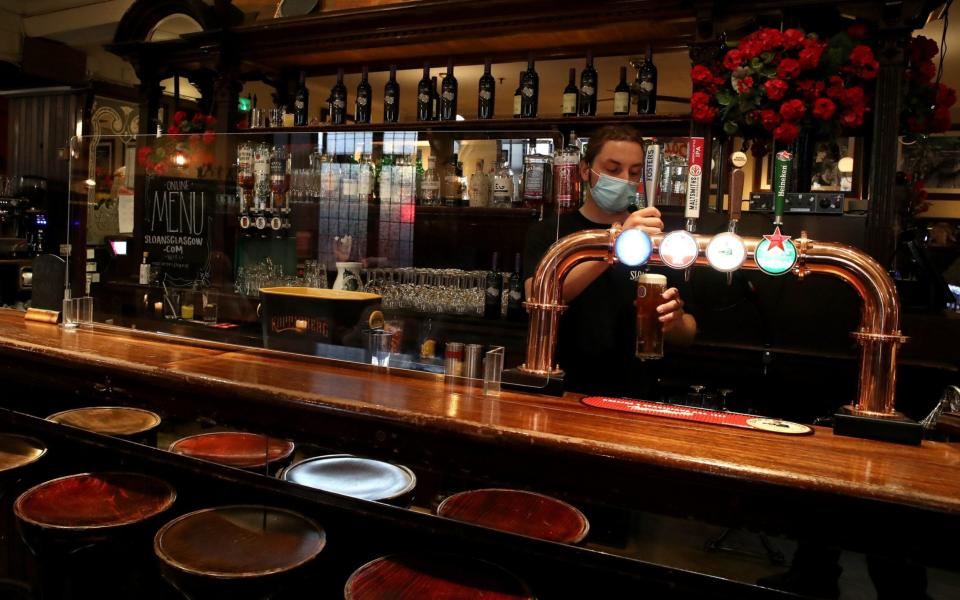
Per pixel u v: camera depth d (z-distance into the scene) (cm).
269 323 195
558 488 135
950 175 565
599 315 205
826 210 295
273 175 206
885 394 147
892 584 113
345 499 156
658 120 330
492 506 140
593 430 137
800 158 306
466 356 171
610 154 198
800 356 305
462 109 686
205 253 217
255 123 421
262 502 185
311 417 157
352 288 195
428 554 149
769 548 120
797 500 117
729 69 292
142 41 425
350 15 361
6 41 630
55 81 632
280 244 206
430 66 399
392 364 183
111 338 216
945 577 110
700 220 315
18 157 521
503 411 148
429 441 145
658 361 216
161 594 191
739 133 306
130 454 204
